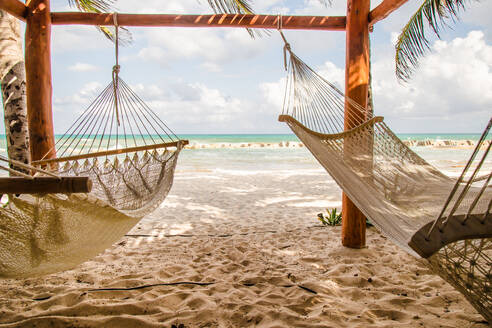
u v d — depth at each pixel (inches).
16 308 74.3
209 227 159.5
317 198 246.1
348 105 115.3
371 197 80.0
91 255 76.7
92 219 66.1
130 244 131.4
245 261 110.0
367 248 119.4
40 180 51.3
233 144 973.8
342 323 67.6
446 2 117.6
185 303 77.7
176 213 193.5
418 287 87.2
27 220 58.4
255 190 283.0
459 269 50.1
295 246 128.0
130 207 92.0
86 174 107.8
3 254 58.3
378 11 108.1
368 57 116.2
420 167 106.3
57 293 82.7
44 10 113.9
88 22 119.1
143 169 109.2
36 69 112.5
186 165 526.6
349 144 106.6
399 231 64.9
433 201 82.0
